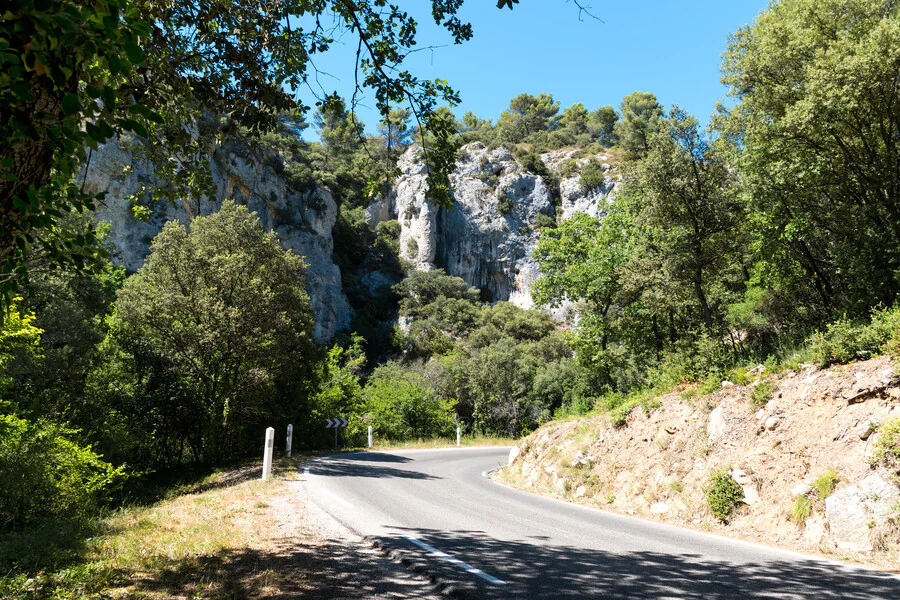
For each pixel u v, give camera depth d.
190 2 5.73
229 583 4.57
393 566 5.27
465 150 139.38
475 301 115.75
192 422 24.23
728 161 16.38
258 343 21.67
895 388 7.55
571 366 51.00
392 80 6.12
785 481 8.21
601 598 4.33
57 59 2.58
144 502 14.70
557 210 130.12
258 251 23.09
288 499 9.45
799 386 9.20
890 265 14.37
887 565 5.91
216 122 6.37
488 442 31.75
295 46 6.24
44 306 21.67
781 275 18.83
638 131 117.19
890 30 12.88
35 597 4.31
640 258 18.19
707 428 10.33
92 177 50.19
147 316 21.09
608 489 11.42
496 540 6.62
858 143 15.21
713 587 4.68
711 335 15.38
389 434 35.47
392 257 118.69
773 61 17.00
